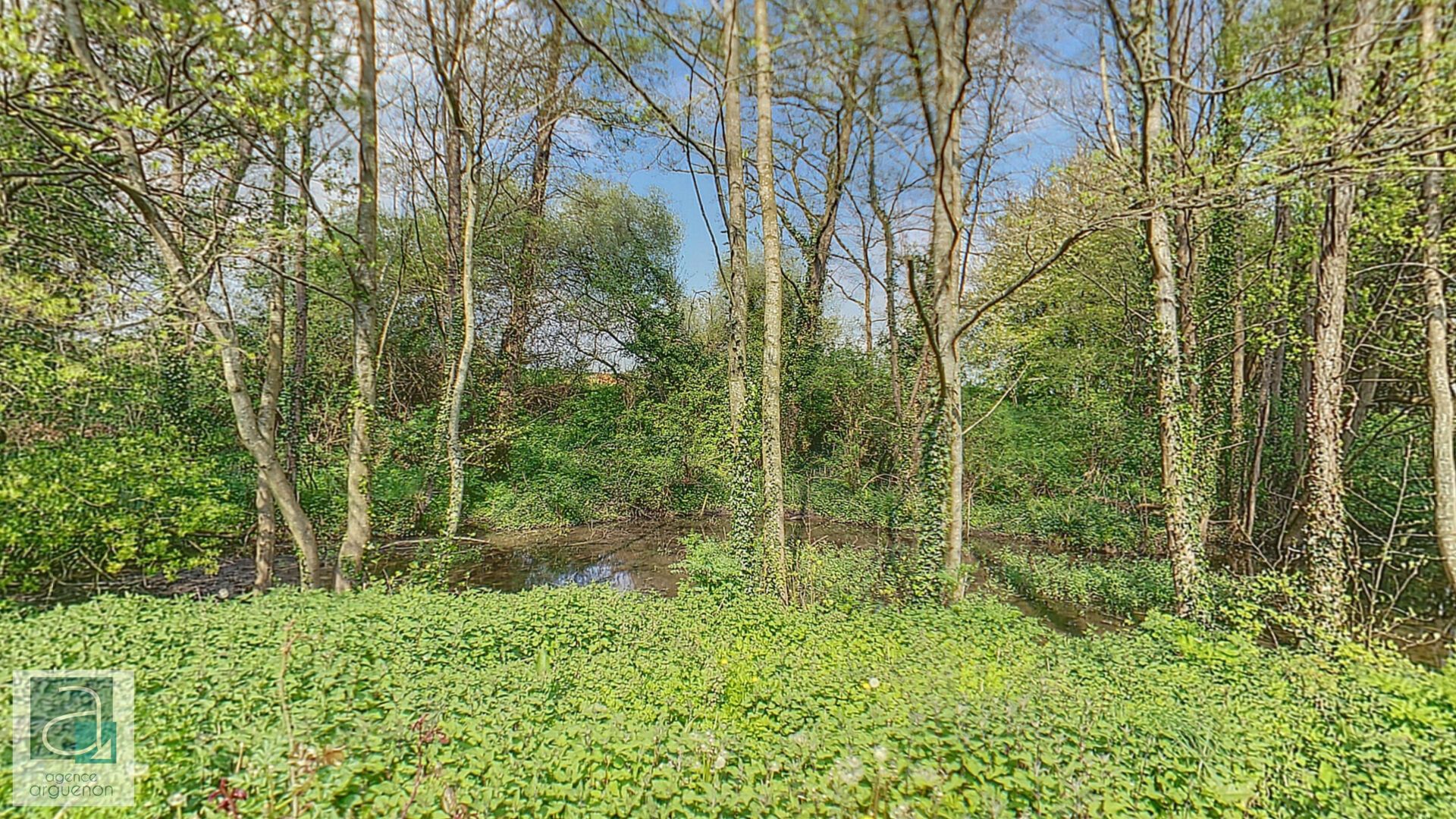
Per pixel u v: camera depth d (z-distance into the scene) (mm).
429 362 18938
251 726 4094
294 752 3293
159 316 7184
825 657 6223
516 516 15828
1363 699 5422
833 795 3451
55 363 7441
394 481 14211
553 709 4863
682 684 5484
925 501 9453
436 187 15602
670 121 9227
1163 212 7055
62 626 5875
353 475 9594
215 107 7195
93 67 6570
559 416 20500
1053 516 14492
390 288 16938
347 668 5352
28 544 7613
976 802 3445
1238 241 11469
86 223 8734
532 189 19250
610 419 19812
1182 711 4902
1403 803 3787
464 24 10141
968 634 7078
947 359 9141
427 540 11141
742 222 10227
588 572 12609
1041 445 16297
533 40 11477
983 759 3916
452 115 10422
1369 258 9500
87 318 7008
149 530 8398
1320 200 8195
